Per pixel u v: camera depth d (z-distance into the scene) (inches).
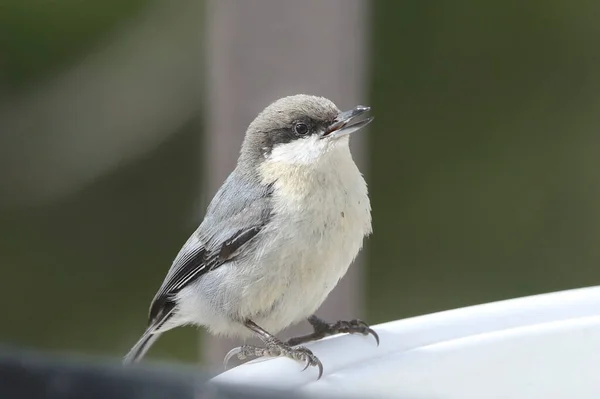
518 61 511.5
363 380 194.2
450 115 511.5
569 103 512.1
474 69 512.1
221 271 252.4
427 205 508.1
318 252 242.4
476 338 204.8
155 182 525.3
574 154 510.6
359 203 248.1
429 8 507.8
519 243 508.7
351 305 359.6
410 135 509.7
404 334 208.7
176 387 138.5
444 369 200.5
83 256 528.7
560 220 506.3
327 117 251.9
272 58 328.5
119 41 504.4
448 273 504.4
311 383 192.2
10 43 501.0
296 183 244.5
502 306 218.5
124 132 521.7
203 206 386.0
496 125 512.1
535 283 504.4
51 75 510.0
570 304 218.5
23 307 520.1
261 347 247.9
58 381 137.9
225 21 331.0
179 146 524.1
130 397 137.9
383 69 509.7
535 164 510.6
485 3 510.0
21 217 534.3
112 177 530.0
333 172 244.5
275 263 243.1
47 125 523.5
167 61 507.2
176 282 269.3
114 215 528.7
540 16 509.7
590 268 503.8
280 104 264.7
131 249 526.6
